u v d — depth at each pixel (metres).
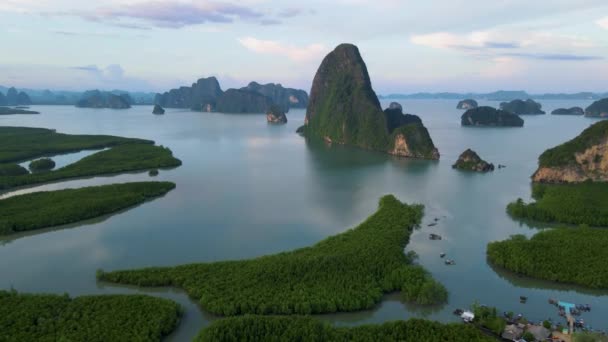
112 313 91.88
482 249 131.50
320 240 137.00
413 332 85.12
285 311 94.00
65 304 96.12
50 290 107.56
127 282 108.69
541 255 117.94
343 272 107.75
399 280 105.19
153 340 84.50
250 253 127.81
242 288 101.69
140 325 87.81
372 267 109.62
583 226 140.50
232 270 110.56
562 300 103.31
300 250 123.44
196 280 106.31
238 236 141.12
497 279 113.00
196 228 148.38
